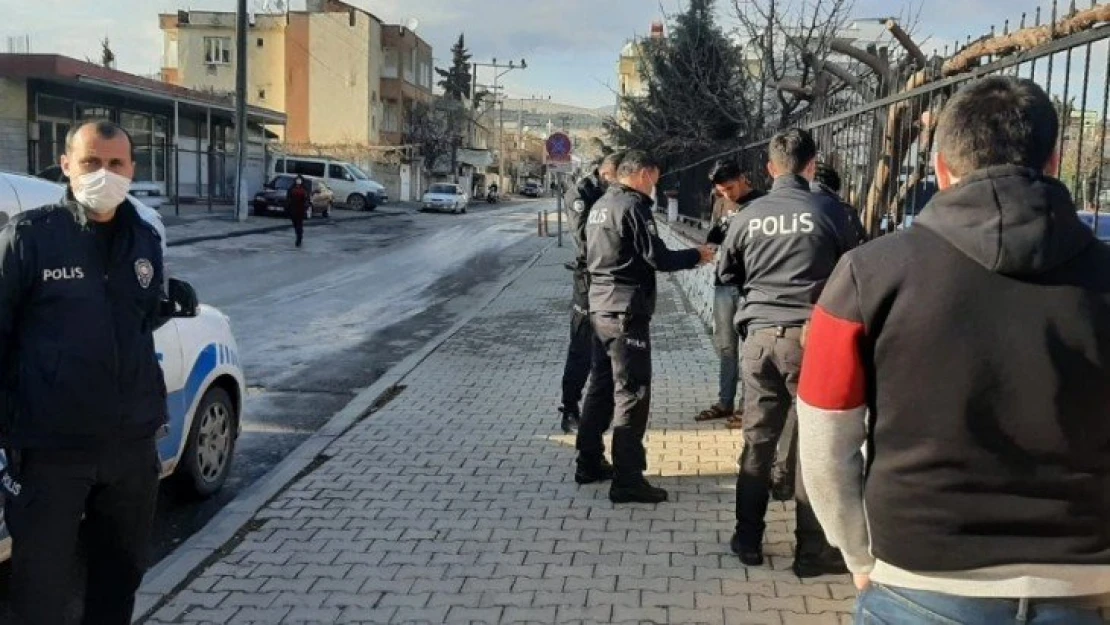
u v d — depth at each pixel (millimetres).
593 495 5625
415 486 5832
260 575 4523
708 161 13578
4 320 3039
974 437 1855
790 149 4562
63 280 3102
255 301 15250
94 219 3234
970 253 1854
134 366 3248
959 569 1872
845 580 4375
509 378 9227
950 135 1968
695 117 15859
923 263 1897
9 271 3045
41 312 3102
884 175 5738
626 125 26578
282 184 35906
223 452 6070
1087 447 1831
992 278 1852
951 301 1858
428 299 16219
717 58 16281
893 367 1919
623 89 33625
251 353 10922
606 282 5355
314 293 16547
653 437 6859
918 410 1893
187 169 40094
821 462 2035
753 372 4488
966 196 1884
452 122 72500
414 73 66875
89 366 3100
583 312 6879
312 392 9008
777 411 4516
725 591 4281
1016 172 1882
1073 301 1824
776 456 5508
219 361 5922
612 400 5777
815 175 5285
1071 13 3637
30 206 4492
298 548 4852
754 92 12875
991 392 1840
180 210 34156
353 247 26562
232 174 42219
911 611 1933
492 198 75000
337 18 58156
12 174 4613
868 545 2076
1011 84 1973
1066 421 1820
